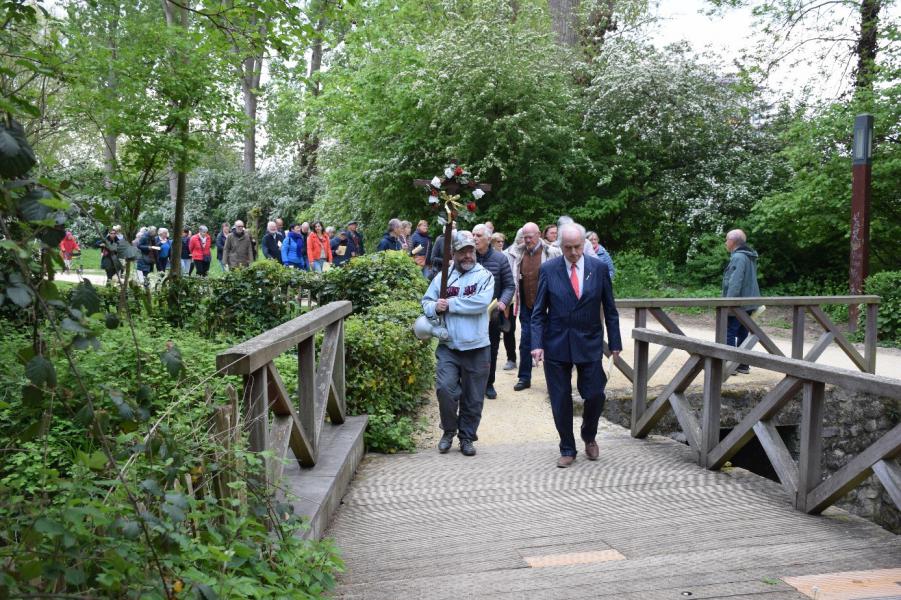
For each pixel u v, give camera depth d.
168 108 10.96
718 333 8.82
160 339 7.86
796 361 4.54
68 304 1.72
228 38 9.26
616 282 19.20
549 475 5.31
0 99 1.82
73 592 1.88
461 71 19.78
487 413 7.70
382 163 20.72
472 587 3.27
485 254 7.68
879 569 3.44
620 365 8.36
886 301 13.00
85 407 1.78
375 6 20.23
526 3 22.91
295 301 10.71
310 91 22.91
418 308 8.65
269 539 2.87
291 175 36.34
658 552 3.72
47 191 1.64
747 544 3.82
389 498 4.77
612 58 21.33
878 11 16.66
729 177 20.42
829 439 8.88
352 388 6.43
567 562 3.59
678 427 8.35
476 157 20.59
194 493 2.53
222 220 39.16
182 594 2.04
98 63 9.73
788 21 17.58
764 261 18.83
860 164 13.78
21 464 3.47
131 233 11.37
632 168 20.78
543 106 20.36
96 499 2.01
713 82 21.19
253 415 3.30
